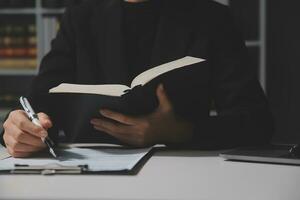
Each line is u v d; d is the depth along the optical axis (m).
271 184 0.78
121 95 0.98
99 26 1.51
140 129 1.17
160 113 1.19
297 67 3.29
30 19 3.41
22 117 1.06
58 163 0.95
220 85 1.40
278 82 3.31
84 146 1.20
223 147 1.19
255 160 0.99
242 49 1.46
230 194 0.72
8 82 3.49
